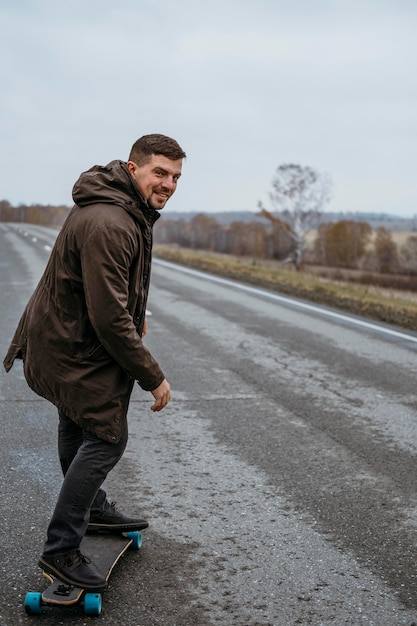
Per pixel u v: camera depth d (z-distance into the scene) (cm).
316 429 565
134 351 284
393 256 8538
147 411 612
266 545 358
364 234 9150
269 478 455
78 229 281
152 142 291
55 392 295
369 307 1333
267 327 1072
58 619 287
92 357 291
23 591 308
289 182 6241
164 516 393
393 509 407
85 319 289
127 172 291
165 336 973
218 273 2025
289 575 327
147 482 445
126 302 284
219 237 11406
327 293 1595
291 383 721
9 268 1961
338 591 313
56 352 291
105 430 295
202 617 290
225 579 322
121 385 298
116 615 290
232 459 491
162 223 11662
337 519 392
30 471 457
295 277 2070
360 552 352
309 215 6288
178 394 671
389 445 527
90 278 277
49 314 292
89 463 296
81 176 293
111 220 279
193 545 357
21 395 657
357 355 873
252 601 303
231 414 605
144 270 303
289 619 289
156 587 313
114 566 331
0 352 841
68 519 292
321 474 464
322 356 862
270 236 9938
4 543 352
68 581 289
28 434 537
